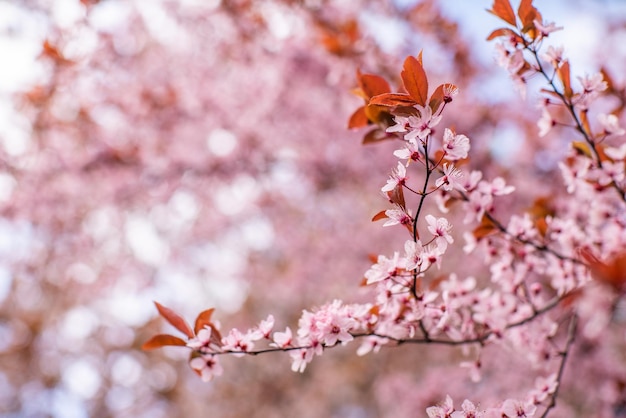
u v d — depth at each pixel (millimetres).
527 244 2719
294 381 11727
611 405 5164
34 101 5383
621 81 3008
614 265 2045
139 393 11750
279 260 9180
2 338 10594
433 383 6914
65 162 5879
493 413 2012
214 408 12047
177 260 8023
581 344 5074
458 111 5309
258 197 7551
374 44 4348
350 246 7660
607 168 2408
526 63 2213
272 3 4836
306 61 5352
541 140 5578
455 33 4844
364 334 2186
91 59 5281
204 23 5598
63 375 10852
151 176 6203
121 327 11133
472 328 2596
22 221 6289
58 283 9094
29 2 4645
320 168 6668
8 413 10477
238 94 6086
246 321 10875
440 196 2480
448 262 6984
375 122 2385
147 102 5969
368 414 11586
